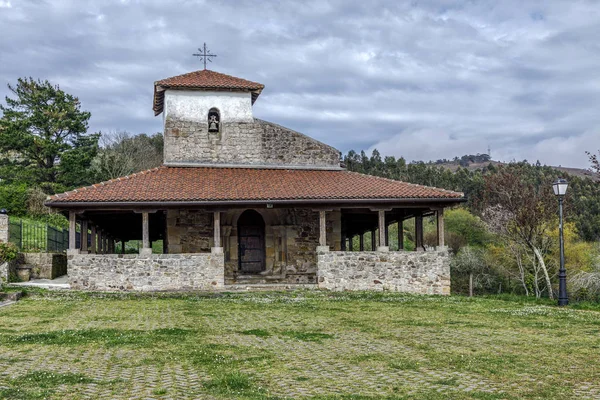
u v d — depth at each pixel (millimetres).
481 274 39875
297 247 24719
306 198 21422
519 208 34344
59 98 42000
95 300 18438
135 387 7523
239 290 21156
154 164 58906
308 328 12828
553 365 8883
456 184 71562
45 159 41812
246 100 26469
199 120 26000
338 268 21656
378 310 16203
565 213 36906
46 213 37562
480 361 9164
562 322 13836
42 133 41344
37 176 40719
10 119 40688
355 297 19531
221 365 8836
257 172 25250
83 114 42688
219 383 7613
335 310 16172
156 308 16484
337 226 25031
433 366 8805
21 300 18203
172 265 21125
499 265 39281
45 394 7117
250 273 24781
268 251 24672
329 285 21547
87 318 14312
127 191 21438
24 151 40812
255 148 26188
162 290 20906
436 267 21969
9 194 37031
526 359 9320
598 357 9500
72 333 11719
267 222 24781
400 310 16219
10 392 7164
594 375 8227
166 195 21125
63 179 40656
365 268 21734
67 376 8078
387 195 21766
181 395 7121
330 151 26609
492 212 36438
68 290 20281
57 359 9305
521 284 37625
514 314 15383
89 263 20922
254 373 8344
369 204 22125
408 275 21828
